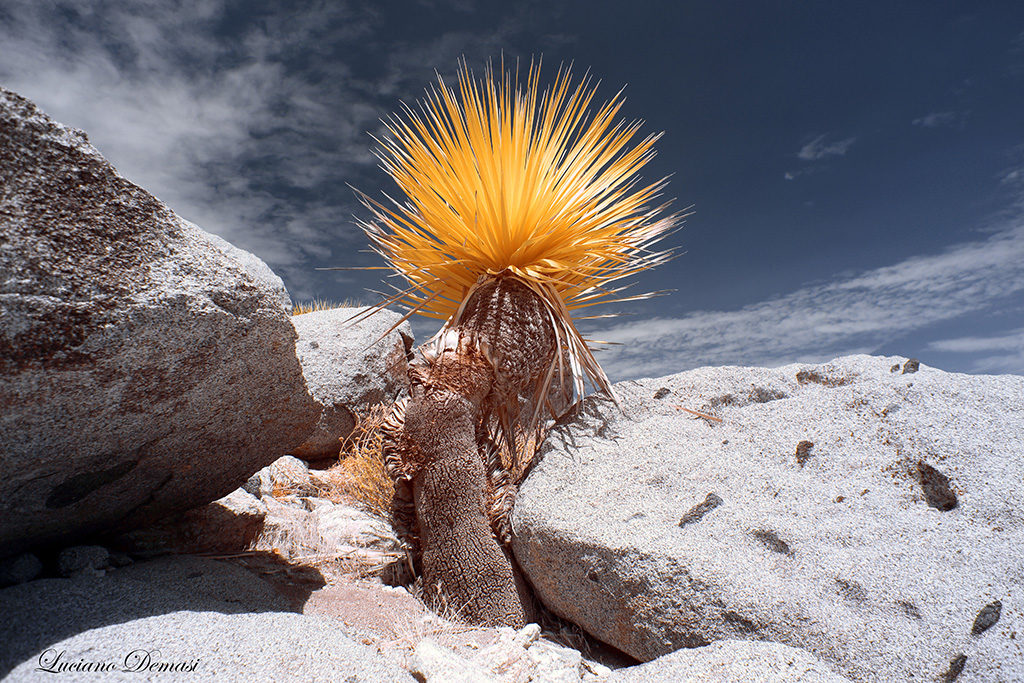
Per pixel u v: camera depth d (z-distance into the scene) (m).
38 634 1.52
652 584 1.98
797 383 2.71
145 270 1.50
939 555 1.87
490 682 1.68
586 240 2.69
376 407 4.48
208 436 1.90
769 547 2.00
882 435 2.23
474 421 2.58
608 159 2.80
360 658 1.66
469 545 2.36
